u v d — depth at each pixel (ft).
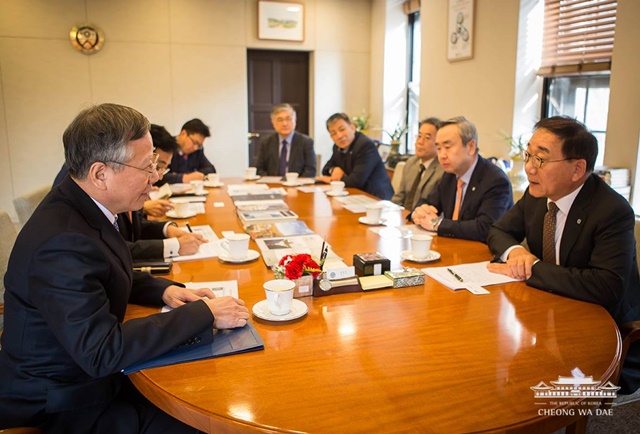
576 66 12.17
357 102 22.40
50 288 3.53
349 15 21.63
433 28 16.74
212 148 20.83
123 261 4.22
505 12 13.47
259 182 13.37
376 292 5.14
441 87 16.53
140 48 19.35
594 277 4.93
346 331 4.22
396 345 3.96
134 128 3.93
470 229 7.30
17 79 18.37
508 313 4.60
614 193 5.44
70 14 18.45
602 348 3.91
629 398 6.83
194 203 10.18
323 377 3.48
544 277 5.20
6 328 3.89
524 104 13.52
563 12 12.47
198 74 20.15
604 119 12.09
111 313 3.98
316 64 21.53
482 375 3.50
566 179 5.37
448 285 5.30
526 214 6.39
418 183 11.20
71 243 3.61
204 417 3.07
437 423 2.97
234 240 6.07
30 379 3.80
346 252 6.49
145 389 3.44
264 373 3.54
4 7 17.87
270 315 4.44
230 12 20.11
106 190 3.99
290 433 2.88
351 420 2.99
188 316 3.89
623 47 10.38
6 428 3.73
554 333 4.18
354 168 13.24
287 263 5.02
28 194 8.57
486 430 2.91
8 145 18.66
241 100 20.84
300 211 9.31
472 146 8.03
